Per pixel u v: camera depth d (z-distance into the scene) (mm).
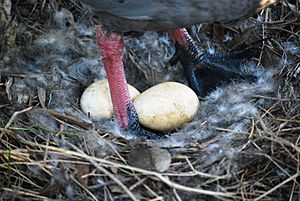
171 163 3557
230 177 3438
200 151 3604
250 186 3432
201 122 3807
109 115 3885
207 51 4289
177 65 4348
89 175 3441
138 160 3500
